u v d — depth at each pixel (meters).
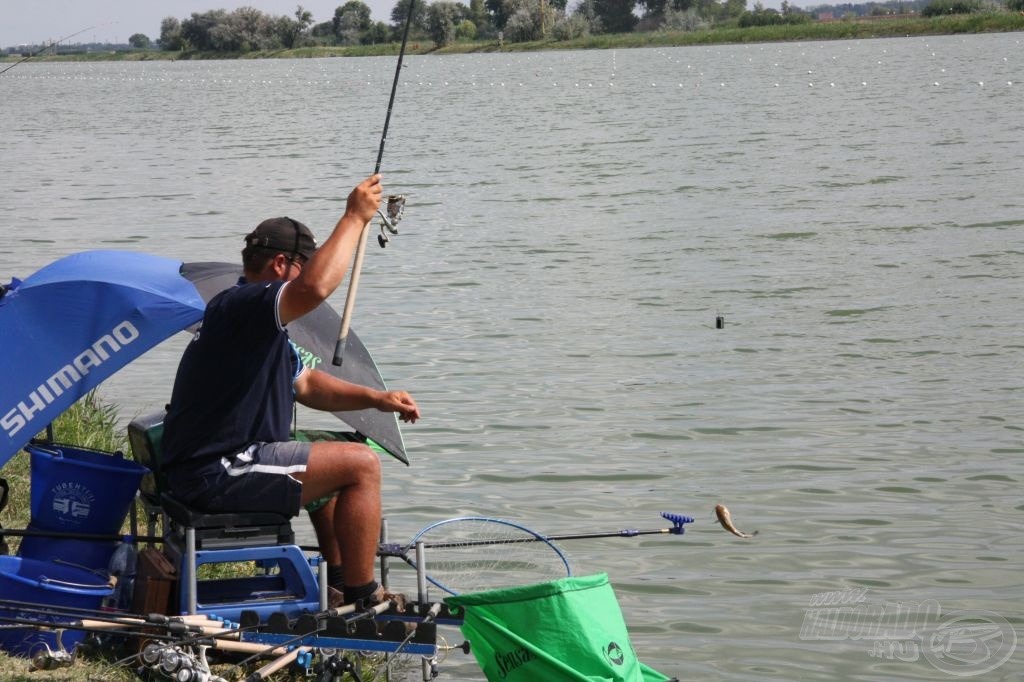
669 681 6.25
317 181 30.75
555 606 5.59
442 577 7.25
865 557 8.26
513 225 22.64
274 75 120.81
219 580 5.63
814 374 12.56
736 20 169.75
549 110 57.44
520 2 169.12
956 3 144.88
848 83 66.69
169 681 5.55
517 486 9.68
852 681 6.59
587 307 15.82
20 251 20.44
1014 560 8.16
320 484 5.36
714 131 42.03
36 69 189.62
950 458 10.12
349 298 5.66
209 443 5.29
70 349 5.88
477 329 14.77
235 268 7.36
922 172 27.86
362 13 194.25
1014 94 53.22
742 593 7.72
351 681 5.96
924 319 14.59
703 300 16.00
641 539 8.57
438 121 53.06
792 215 22.48
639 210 24.03
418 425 11.21
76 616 5.55
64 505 6.05
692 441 10.68
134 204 26.72
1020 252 18.27
